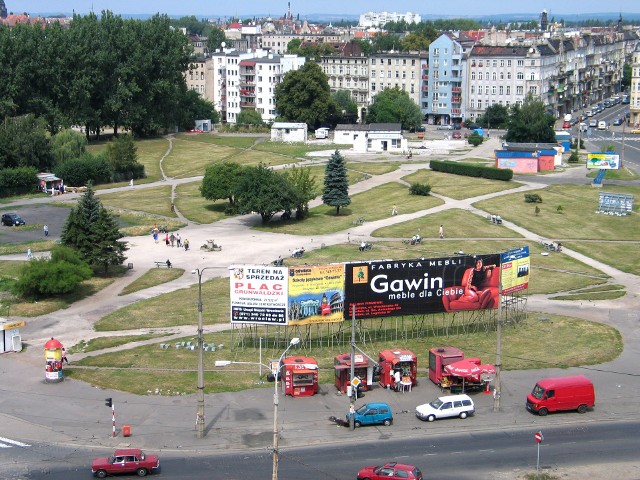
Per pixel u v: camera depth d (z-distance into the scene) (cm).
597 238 16850
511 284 11350
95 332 11494
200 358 8231
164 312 12306
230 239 16688
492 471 7538
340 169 18525
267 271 10275
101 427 8494
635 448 8012
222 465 7669
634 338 11119
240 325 11656
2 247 16238
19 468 7606
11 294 13138
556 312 12219
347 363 9456
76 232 14125
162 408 8944
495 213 18588
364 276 10562
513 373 9931
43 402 9112
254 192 17725
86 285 13712
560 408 8831
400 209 19000
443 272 10869
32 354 10644
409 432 8400
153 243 16450
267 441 8188
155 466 7481
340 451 7962
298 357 9581
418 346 10881
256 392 9381
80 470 7569
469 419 8719
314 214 18775
